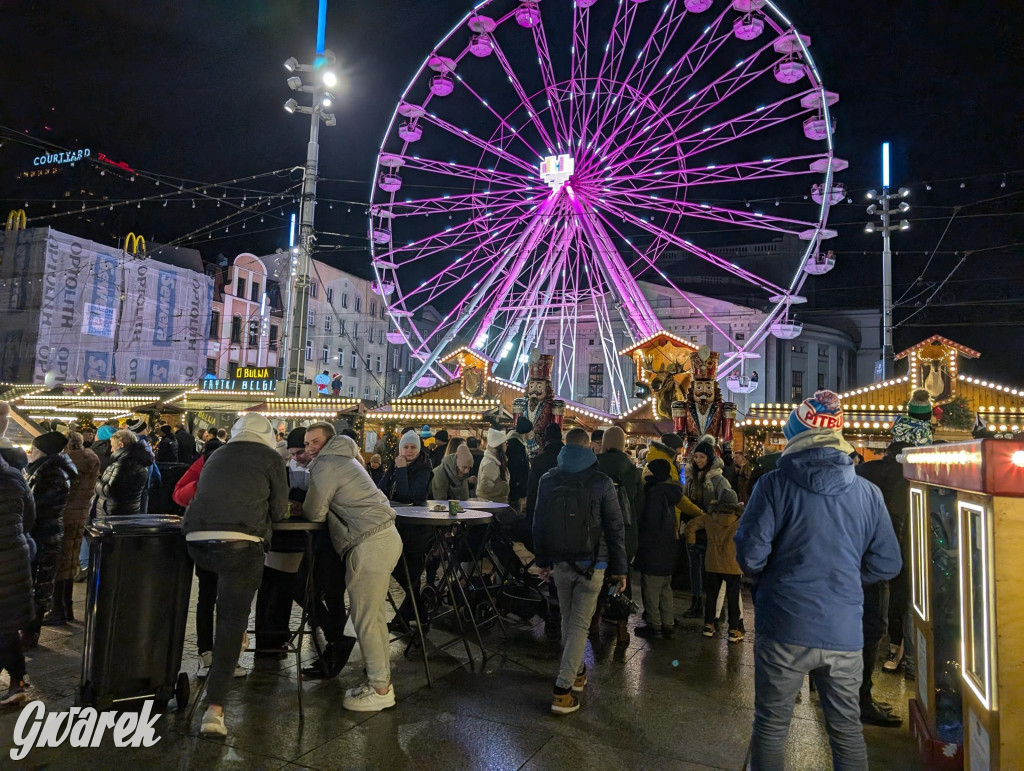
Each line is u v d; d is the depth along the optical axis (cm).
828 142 1950
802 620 305
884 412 1477
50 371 3256
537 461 729
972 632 299
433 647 611
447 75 2289
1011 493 257
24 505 457
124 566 433
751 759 320
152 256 3909
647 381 1543
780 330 2062
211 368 4022
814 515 312
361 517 468
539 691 508
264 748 401
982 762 278
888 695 528
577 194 2205
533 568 920
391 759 392
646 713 471
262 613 568
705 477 788
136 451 693
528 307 2366
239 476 428
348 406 1994
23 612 444
